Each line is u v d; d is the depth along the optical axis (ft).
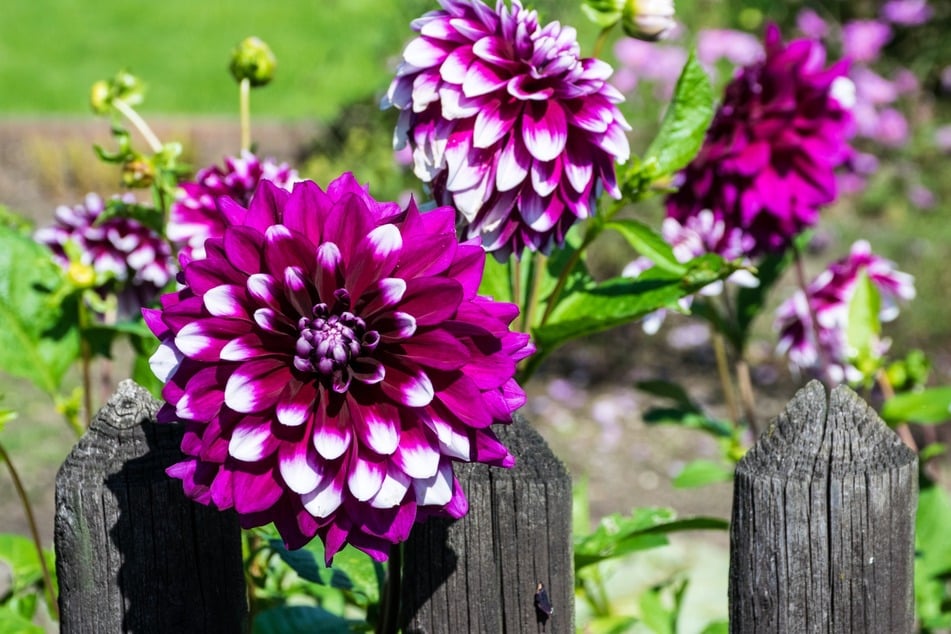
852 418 3.45
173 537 3.53
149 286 4.80
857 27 12.94
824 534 3.45
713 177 4.50
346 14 22.59
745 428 5.09
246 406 3.15
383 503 3.17
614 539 4.11
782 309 5.15
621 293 4.07
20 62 20.97
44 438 8.36
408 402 3.15
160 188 4.39
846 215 13.52
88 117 17.01
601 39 4.16
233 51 4.58
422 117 3.69
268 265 3.20
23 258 4.39
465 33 3.64
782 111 4.42
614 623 4.96
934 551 4.82
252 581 4.22
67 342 4.42
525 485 3.51
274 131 15.40
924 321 10.62
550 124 3.61
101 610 3.54
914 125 14.53
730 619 3.54
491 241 3.70
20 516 7.09
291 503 3.20
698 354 10.48
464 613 3.56
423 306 3.18
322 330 3.17
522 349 3.23
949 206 13.47
